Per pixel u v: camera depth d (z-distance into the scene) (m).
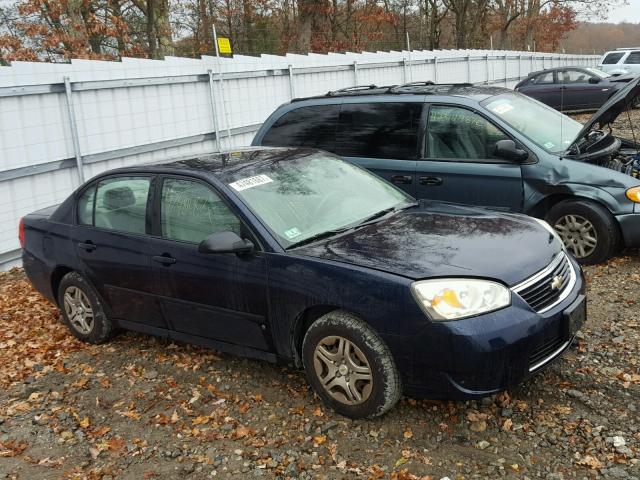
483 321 3.28
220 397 4.17
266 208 4.14
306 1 22.53
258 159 4.71
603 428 3.45
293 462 3.40
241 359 4.68
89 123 8.70
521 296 3.45
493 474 3.15
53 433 3.97
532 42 45.78
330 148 7.07
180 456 3.58
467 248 3.70
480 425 3.56
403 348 3.39
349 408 3.68
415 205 4.69
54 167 8.20
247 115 11.77
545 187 5.93
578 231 5.98
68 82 8.22
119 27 16.23
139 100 9.49
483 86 7.06
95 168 8.81
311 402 3.97
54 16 14.98
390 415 3.73
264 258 3.89
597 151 6.14
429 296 3.32
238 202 4.10
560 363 4.17
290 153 4.93
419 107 6.54
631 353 4.24
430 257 3.59
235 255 4.03
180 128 10.30
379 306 3.42
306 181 4.55
